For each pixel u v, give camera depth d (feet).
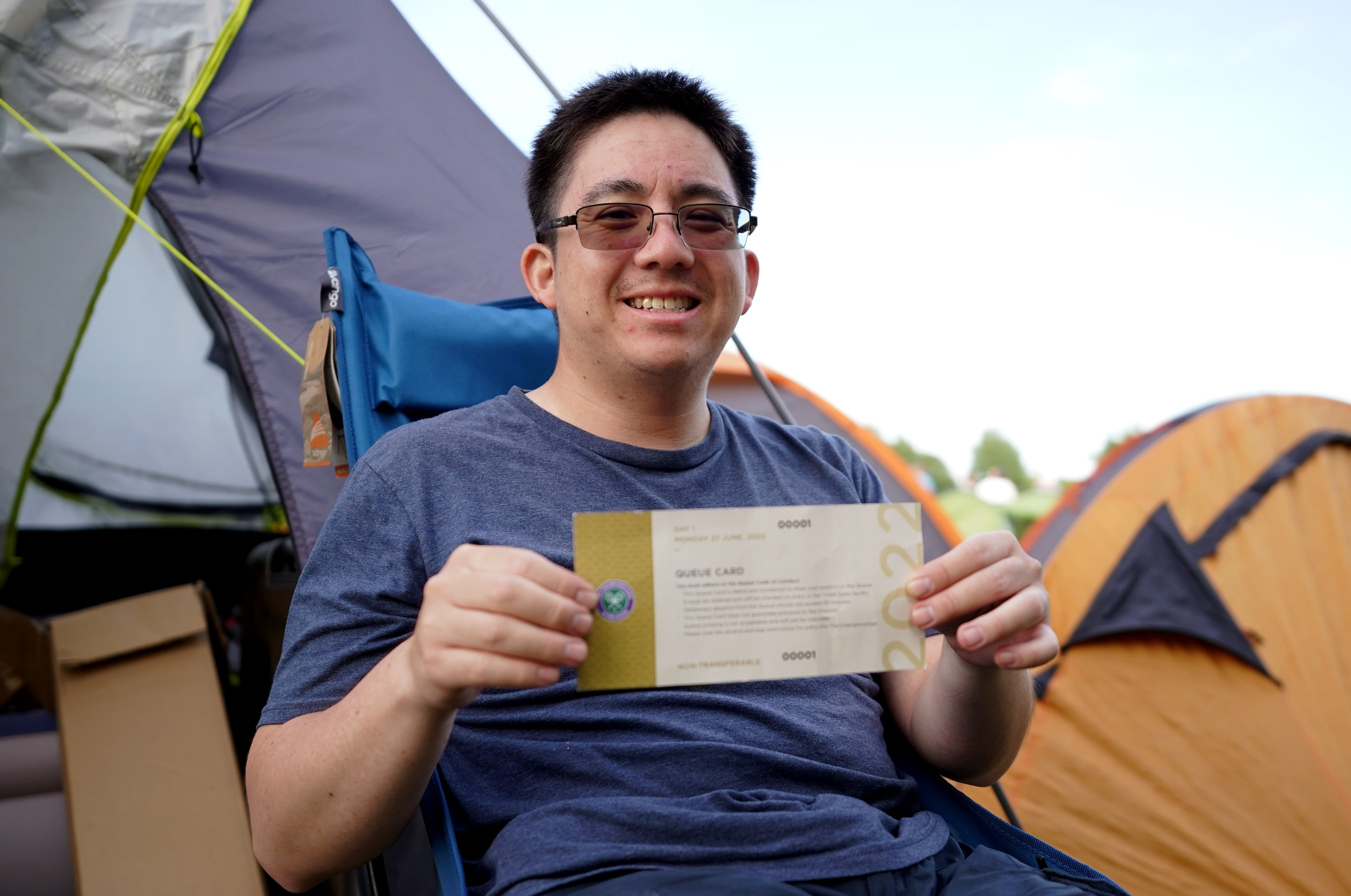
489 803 2.61
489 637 1.92
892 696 3.34
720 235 3.22
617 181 3.16
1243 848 7.00
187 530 10.66
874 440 8.89
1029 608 2.32
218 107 6.25
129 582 10.14
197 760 5.19
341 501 2.92
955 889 2.34
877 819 2.56
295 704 2.54
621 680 2.16
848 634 2.30
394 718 2.14
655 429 3.30
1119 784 7.27
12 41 5.79
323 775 2.23
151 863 4.64
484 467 2.99
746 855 2.32
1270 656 7.88
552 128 3.45
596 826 2.38
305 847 2.36
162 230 7.23
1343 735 7.63
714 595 2.24
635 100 3.30
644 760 2.61
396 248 6.36
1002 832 2.98
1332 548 8.57
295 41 6.56
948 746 2.98
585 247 3.16
